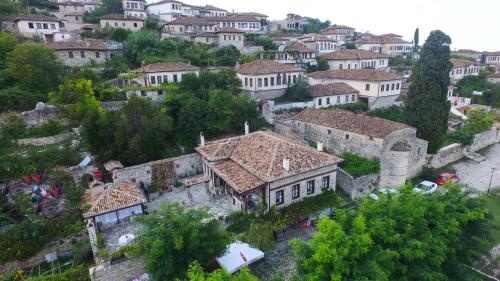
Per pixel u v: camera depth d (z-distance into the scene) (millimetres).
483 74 75750
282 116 43781
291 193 25422
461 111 56906
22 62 36562
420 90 37219
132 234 20812
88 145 30125
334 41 77312
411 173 34531
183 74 44906
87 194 26016
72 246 22688
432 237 16328
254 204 24922
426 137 37219
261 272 20906
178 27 72375
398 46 86250
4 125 31594
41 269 21359
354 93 51250
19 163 27453
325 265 14727
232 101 37875
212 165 28422
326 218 15883
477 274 20734
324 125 36500
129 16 68750
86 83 36688
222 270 14398
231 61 60469
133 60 55875
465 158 41562
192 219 17859
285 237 24078
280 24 100500
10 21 57031
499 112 58156
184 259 17219
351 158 32812
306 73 61219
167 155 33781
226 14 99188
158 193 29141
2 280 19656
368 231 15922
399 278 15734
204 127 36031
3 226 22141
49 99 36156
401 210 17000
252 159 27094
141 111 31500
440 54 35875
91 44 52281
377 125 32844
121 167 28688
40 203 24578
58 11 73875
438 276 15773
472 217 17531
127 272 19094
